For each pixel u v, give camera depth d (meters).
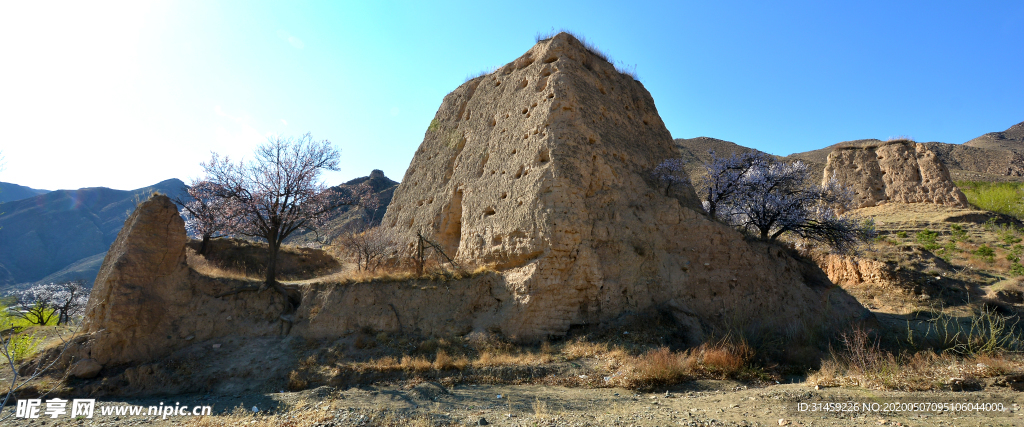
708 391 9.85
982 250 24.61
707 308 14.53
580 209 14.41
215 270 15.91
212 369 12.26
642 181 16.94
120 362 12.38
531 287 13.14
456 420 8.39
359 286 14.41
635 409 8.56
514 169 16.03
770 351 12.53
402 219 20.67
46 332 15.39
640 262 14.55
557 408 8.91
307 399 10.40
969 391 8.39
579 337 12.82
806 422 7.34
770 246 17.45
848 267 23.98
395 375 11.34
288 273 21.44
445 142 21.03
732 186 18.23
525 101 17.48
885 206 32.19
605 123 17.52
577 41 18.89
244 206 14.87
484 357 11.62
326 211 16.47
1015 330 15.43
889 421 7.20
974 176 55.25
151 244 14.02
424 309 13.74
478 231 16.14
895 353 12.29
